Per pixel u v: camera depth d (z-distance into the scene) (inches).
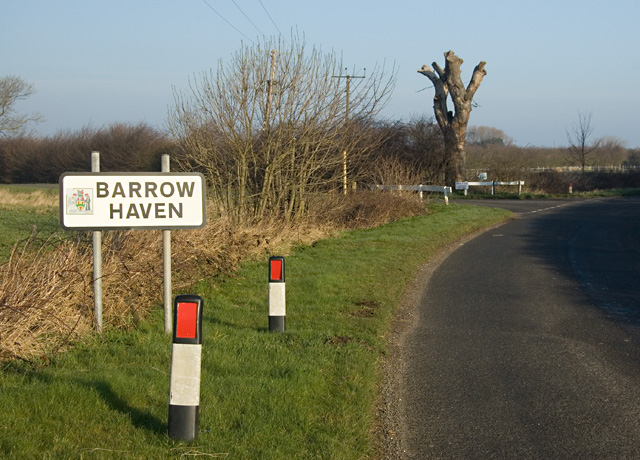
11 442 156.6
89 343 255.0
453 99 1546.5
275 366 231.3
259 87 649.0
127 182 246.4
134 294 308.5
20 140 2377.0
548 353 277.3
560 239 724.7
